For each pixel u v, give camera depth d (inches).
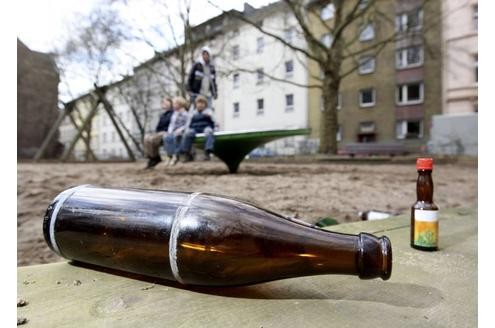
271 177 202.2
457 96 725.9
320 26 760.3
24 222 103.8
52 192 146.4
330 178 203.6
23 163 445.7
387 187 173.5
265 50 482.9
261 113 903.1
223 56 365.1
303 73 848.9
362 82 852.6
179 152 235.3
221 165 308.0
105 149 1391.5
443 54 711.7
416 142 775.7
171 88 575.8
